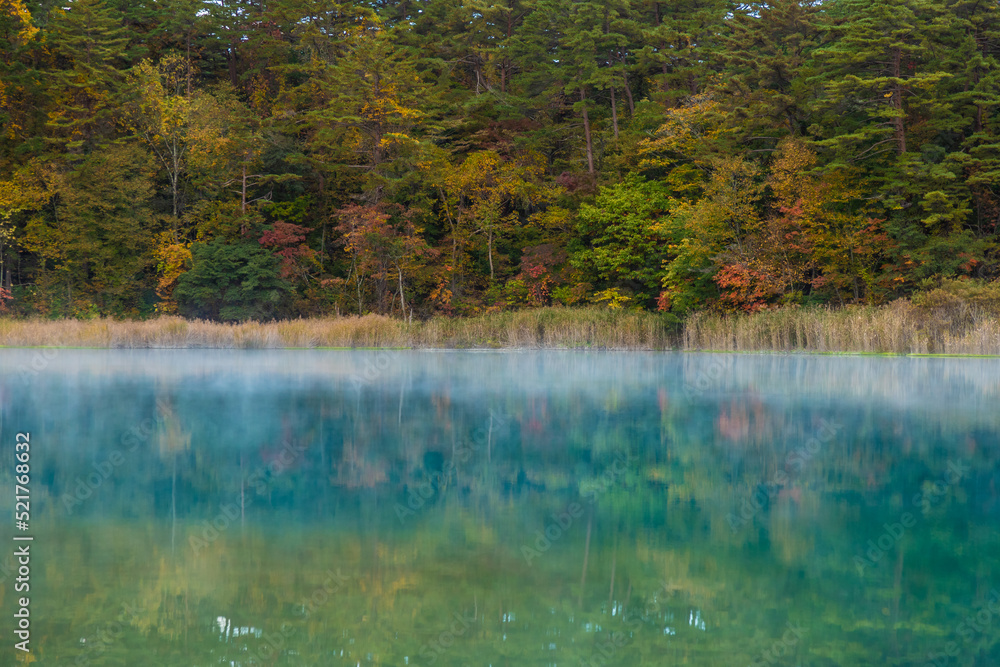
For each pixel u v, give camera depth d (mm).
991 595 5289
